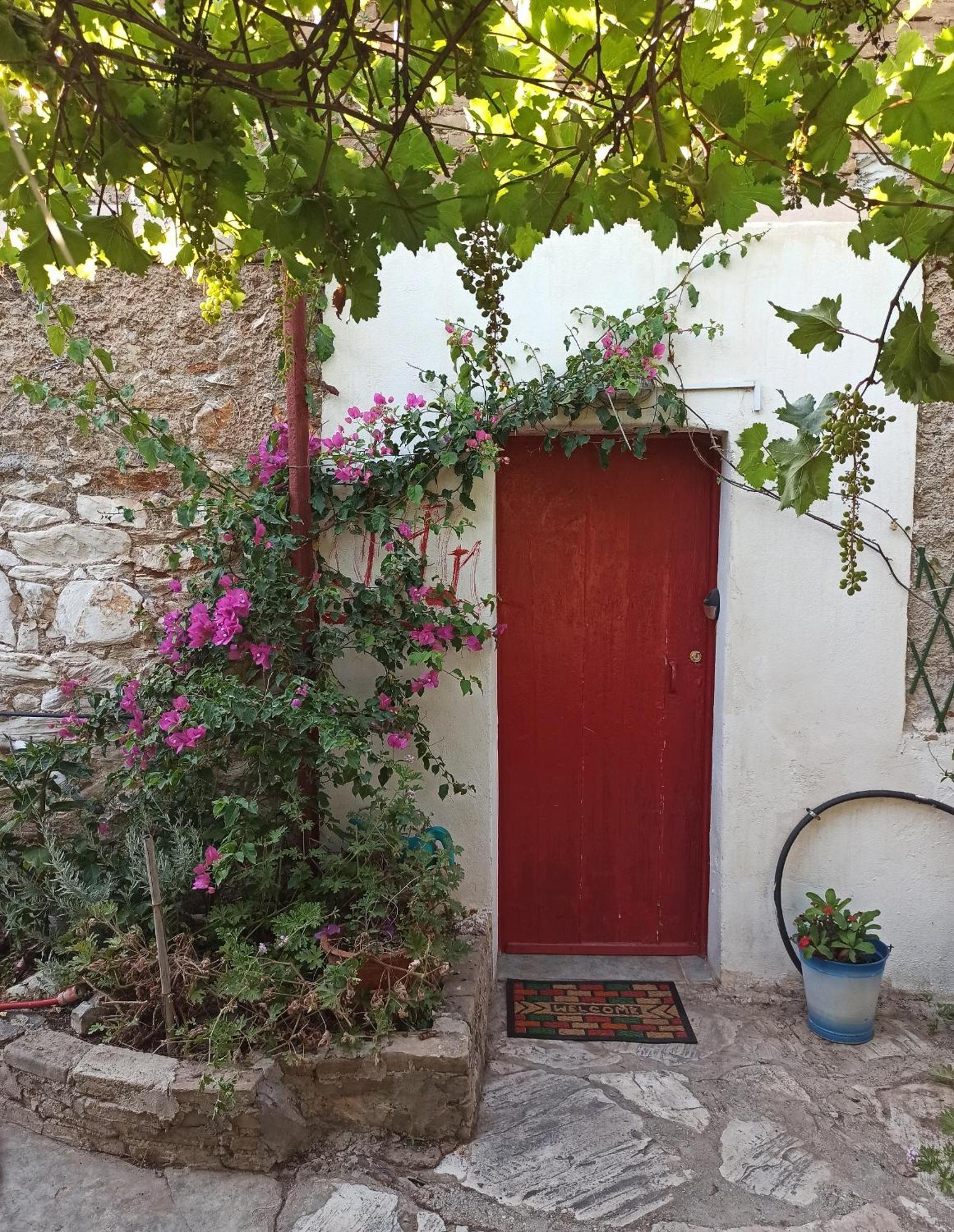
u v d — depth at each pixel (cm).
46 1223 221
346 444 312
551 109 175
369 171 158
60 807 308
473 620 322
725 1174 243
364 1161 245
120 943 272
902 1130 262
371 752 313
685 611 351
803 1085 282
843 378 313
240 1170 240
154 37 166
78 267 186
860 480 171
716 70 158
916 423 314
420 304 313
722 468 329
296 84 171
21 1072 253
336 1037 254
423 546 318
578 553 350
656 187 169
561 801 360
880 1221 228
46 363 321
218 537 311
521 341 312
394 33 207
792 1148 253
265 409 321
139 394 321
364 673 325
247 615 287
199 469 300
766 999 332
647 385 310
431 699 328
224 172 162
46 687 331
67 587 327
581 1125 262
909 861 328
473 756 329
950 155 181
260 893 285
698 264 309
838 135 151
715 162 158
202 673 297
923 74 147
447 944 294
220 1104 232
